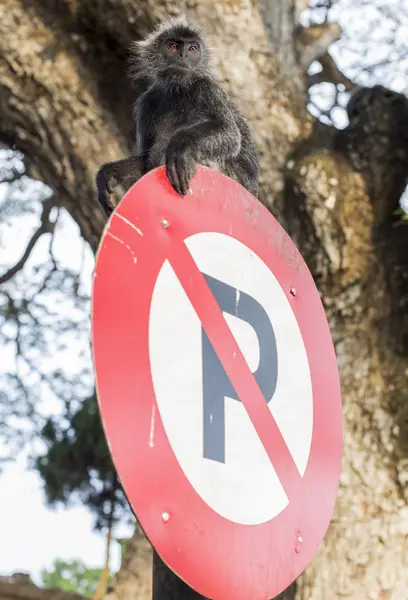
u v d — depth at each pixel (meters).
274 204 6.64
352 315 6.43
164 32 5.10
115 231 2.32
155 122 4.83
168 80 4.79
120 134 6.74
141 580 7.11
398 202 6.61
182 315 2.44
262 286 2.72
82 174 6.72
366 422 6.22
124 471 2.17
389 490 6.09
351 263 6.42
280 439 2.63
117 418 2.19
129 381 2.24
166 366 2.36
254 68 6.62
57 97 6.63
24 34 6.55
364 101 6.76
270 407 2.64
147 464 2.23
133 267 2.34
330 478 2.79
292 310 2.81
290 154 6.70
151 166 4.47
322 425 2.80
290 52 7.14
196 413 2.40
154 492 2.23
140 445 2.22
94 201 6.73
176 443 2.31
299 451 2.69
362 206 6.49
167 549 2.24
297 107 6.91
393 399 6.24
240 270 2.66
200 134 3.79
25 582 9.41
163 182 2.51
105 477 10.29
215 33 6.51
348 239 6.42
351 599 5.91
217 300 2.57
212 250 2.59
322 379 2.85
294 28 7.35
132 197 2.40
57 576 23.12
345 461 6.15
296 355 2.77
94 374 2.17
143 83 5.41
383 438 6.18
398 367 6.36
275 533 2.54
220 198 2.65
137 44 5.53
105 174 4.13
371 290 6.45
